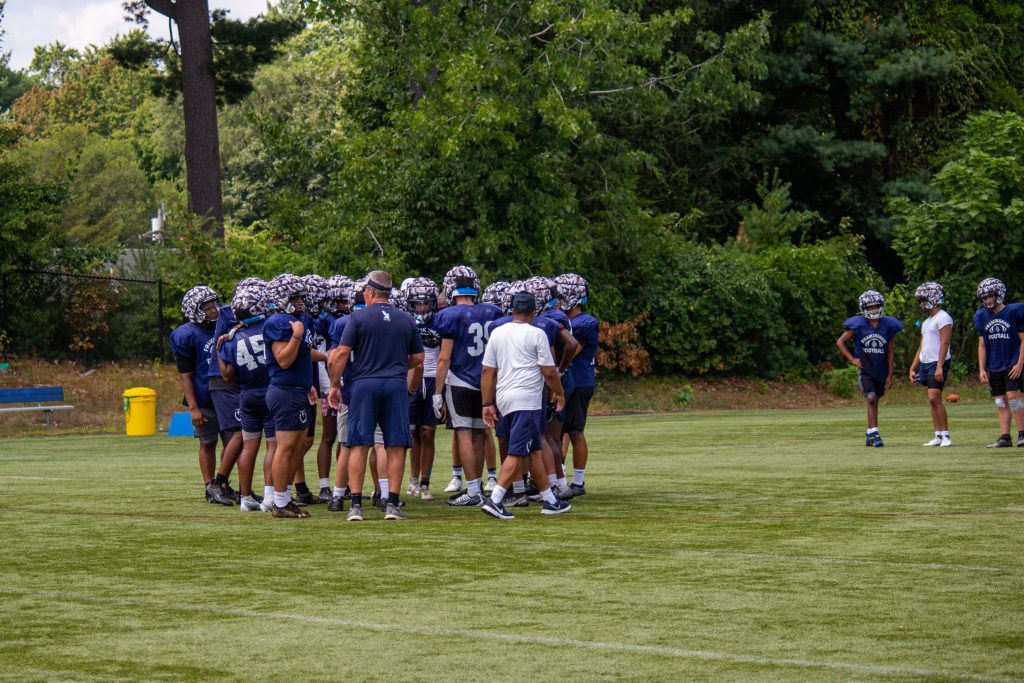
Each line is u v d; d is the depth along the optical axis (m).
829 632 13.72
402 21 73.94
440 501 26.86
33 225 73.62
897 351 80.19
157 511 25.64
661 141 93.69
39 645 13.69
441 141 68.06
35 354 72.81
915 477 29.42
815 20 98.38
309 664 12.72
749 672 12.12
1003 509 23.47
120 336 75.69
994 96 98.50
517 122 69.94
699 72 80.62
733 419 59.44
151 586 17.05
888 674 11.97
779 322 81.62
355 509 23.48
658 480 30.23
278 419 23.95
